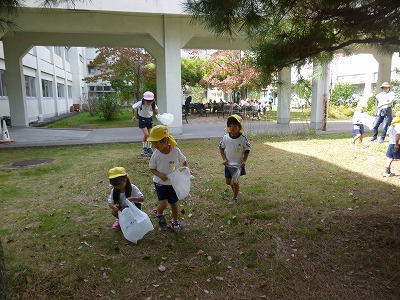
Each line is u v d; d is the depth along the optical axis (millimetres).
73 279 2797
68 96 29953
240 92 20172
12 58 13484
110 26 10000
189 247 3350
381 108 9164
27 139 10656
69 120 19391
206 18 2963
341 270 2881
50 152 8719
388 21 3193
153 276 2859
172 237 3574
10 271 2895
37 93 19688
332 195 4793
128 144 9820
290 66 3486
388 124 9203
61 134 11797
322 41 3324
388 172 5695
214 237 3555
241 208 4355
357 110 8953
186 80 26516
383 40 3332
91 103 22094
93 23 9875
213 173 6152
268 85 3760
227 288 2676
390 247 3217
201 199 4742
